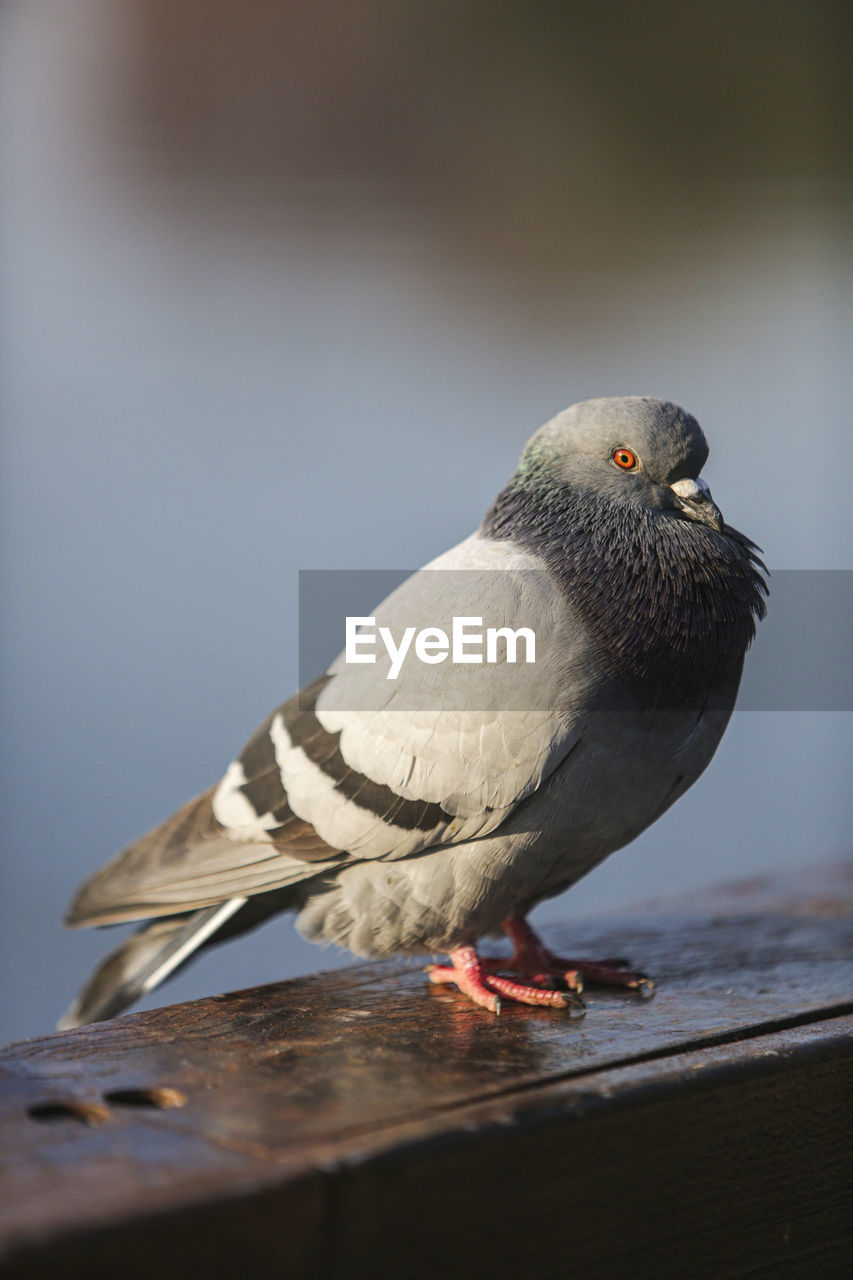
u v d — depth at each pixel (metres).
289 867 1.58
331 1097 1.43
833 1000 1.52
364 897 1.58
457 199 4.69
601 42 4.43
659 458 1.60
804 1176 1.46
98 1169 1.37
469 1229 1.40
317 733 1.59
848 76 4.22
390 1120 1.41
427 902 1.57
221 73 4.38
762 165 4.42
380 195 4.68
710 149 4.45
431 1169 1.40
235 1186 1.32
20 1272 1.18
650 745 1.56
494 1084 1.44
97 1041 1.47
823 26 4.18
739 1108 1.45
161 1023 1.49
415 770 1.56
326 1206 1.37
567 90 4.55
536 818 1.56
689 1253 1.44
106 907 1.61
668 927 1.62
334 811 1.57
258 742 1.62
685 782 1.59
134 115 4.36
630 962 1.57
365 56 4.46
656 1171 1.44
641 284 4.58
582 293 4.60
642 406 1.61
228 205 4.57
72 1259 1.21
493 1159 1.41
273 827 1.59
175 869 1.60
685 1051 1.47
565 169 4.63
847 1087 1.47
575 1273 1.42
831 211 4.39
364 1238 1.39
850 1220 1.47
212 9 4.26
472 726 1.55
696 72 4.38
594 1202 1.42
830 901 1.65
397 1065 1.46
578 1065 1.45
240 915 1.63
